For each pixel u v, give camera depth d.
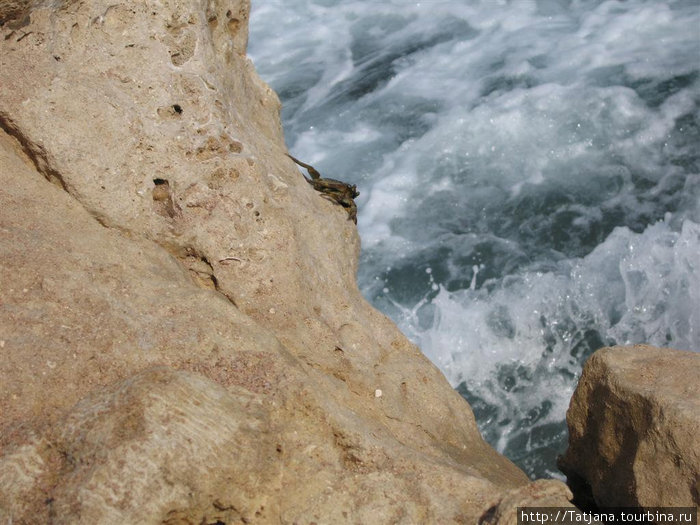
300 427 4.60
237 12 6.94
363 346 6.11
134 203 5.62
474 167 11.59
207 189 5.77
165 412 4.14
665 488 4.41
